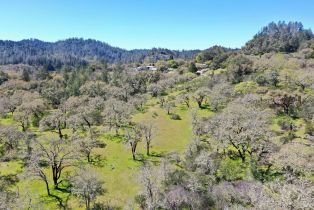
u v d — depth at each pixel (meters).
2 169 66.81
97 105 115.12
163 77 181.25
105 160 71.12
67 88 166.75
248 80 130.38
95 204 53.53
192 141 76.56
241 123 67.75
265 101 97.94
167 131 93.06
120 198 55.47
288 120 83.25
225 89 119.19
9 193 54.22
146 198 52.66
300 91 105.19
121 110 94.94
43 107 117.00
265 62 149.00
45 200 54.62
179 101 119.69
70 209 52.25
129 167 67.69
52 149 63.84
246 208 43.28
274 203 34.38
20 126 102.81
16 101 120.69
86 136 84.94
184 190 52.66
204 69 193.50
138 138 74.94
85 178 53.69
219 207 47.81
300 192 35.03
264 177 52.84
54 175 59.69
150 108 119.69
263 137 61.50
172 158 70.56
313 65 142.25
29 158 69.38
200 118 97.81
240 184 51.53
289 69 135.38
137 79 173.75
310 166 47.19
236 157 66.62
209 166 60.25
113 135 87.62
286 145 57.25
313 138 67.44
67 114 105.94
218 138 68.38
